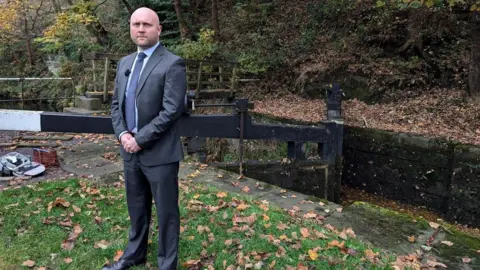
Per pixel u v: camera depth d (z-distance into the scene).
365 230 3.42
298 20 11.56
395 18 9.28
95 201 3.63
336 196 6.26
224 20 12.80
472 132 6.31
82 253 2.76
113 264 2.55
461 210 5.63
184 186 4.18
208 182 4.52
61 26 11.43
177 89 2.10
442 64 8.07
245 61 10.67
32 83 13.97
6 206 3.42
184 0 12.95
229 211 3.52
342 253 2.86
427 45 8.58
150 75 2.12
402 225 3.52
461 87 7.66
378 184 6.79
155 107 2.14
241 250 2.81
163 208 2.26
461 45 8.25
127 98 2.21
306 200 4.13
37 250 2.77
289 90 10.30
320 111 8.50
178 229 2.37
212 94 9.28
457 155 5.62
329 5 10.95
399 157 6.44
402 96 8.16
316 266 2.66
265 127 5.28
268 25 12.01
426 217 5.90
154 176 2.22
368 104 8.55
